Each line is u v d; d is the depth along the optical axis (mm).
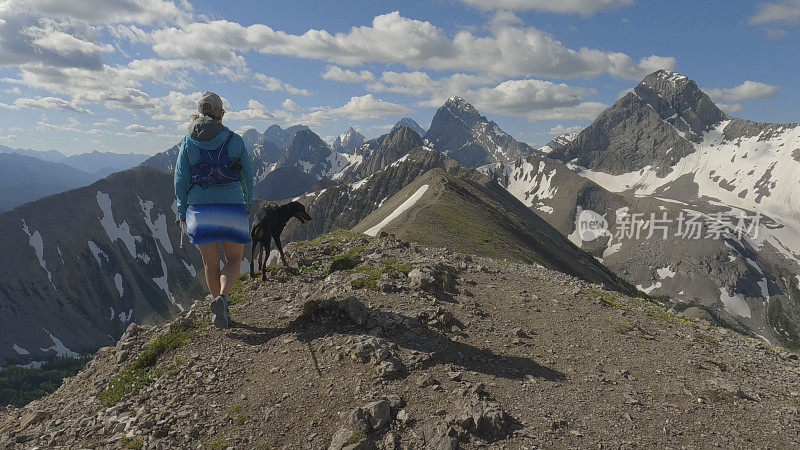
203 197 3494
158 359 3887
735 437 3203
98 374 3996
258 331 4215
